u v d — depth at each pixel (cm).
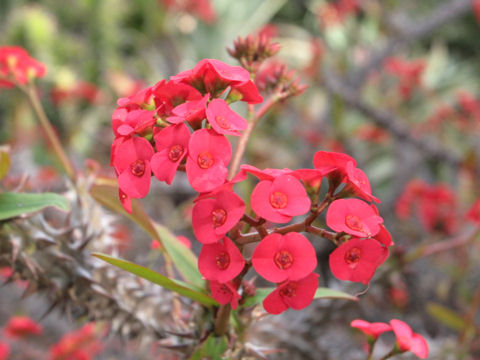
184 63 125
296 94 23
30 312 43
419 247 34
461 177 65
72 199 24
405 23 89
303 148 75
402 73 83
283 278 16
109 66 100
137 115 17
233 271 16
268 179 17
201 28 127
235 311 20
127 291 24
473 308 33
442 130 82
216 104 17
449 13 82
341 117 74
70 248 23
